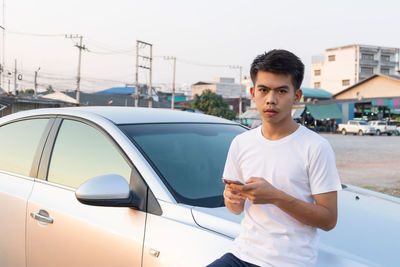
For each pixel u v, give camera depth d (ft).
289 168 4.40
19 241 8.43
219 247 5.41
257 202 4.19
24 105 118.42
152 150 7.38
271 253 4.48
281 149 4.49
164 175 6.86
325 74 249.34
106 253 6.66
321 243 5.39
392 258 5.23
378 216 6.84
